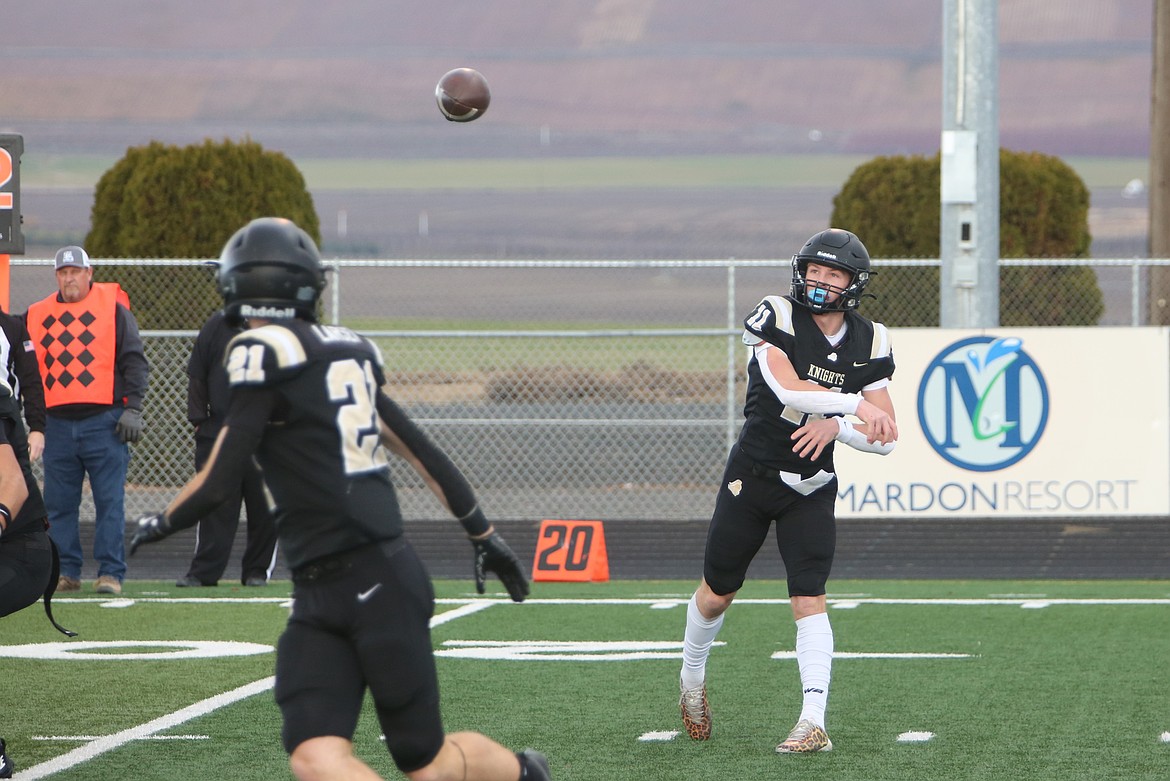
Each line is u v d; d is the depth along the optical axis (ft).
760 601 121.80
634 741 72.79
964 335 138.92
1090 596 125.80
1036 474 138.82
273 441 46.85
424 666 47.52
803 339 70.13
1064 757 69.15
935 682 87.61
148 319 175.11
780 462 69.82
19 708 79.97
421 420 158.51
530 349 295.89
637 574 143.74
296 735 46.34
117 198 181.68
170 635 104.22
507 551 50.90
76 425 123.65
